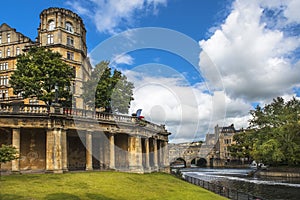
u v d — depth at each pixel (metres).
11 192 24.16
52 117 36.78
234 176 86.12
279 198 44.06
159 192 30.80
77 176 32.88
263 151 76.62
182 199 28.91
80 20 76.06
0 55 78.44
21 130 37.88
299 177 74.88
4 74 76.44
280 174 79.31
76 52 73.19
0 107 35.69
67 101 49.88
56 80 47.75
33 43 77.19
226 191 42.19
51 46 69.94
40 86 47.56
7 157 29.39
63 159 37.12
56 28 71.00
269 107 86.19
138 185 32.75
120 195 27.05
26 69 48.88
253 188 56.56
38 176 31.86
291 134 77.06
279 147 78.12
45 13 72.12
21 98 68.38
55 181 29.77
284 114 82.31
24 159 37.56
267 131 84.50
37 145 38.66
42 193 24.77
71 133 41.75
